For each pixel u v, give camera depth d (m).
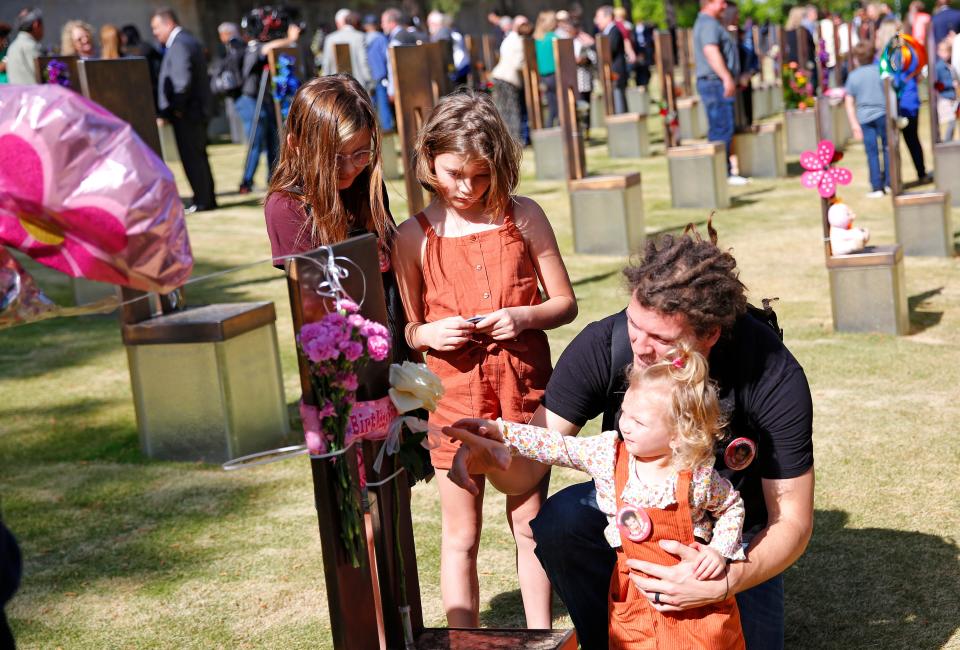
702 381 2.26
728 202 10.63
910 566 3.36
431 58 6.29
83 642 3.22
